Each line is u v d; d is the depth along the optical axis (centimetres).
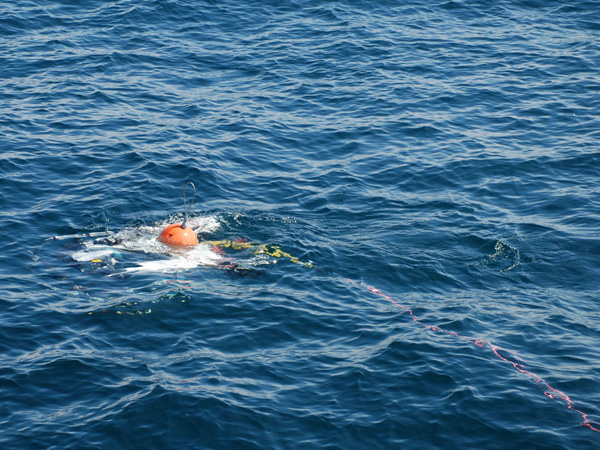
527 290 1320
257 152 1833
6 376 1039
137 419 971
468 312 1236
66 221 1483
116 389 1026
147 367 1076
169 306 1221
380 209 1598
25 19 2566
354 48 2456
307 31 2591
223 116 2009
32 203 1543
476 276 1356
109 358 1091
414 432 967
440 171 1761
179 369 1073
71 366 1067
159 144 1833
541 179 1734
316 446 942
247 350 1125
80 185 1628
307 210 1586
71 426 958
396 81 2242
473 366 1091
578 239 1484
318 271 1348
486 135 1947
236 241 1439
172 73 2266
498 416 994
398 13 2756
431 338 1157
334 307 1242
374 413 997
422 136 1936
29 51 2344
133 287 1270
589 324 1218
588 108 2098
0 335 1126
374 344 1143
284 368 1085
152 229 1470
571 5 2845
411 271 1359
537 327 1200
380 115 2041
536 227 1530
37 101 2031
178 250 1395
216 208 1565
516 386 1052
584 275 1370
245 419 977
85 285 1270
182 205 1576
